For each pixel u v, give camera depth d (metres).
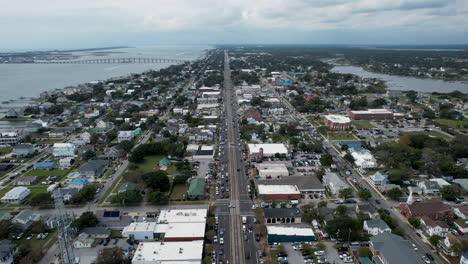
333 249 107.19
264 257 103.50
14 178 165.50
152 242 106.31
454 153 191.00
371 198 144.25
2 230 111.31
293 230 114.44
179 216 122.56
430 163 171.50
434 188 148.38
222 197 143.50
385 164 179.62
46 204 137.00
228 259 102.12
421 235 115.25
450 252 103.31
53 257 102.81
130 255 103.69
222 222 124.00
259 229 117.94
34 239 112.69
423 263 91.44
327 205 136.88
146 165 181.25
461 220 120.19
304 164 182.62
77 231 115.62
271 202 139.25
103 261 95.69
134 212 130.88
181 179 156.00
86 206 135.75
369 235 112.75
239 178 164.00
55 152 195.50
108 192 148.25
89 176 165.00
